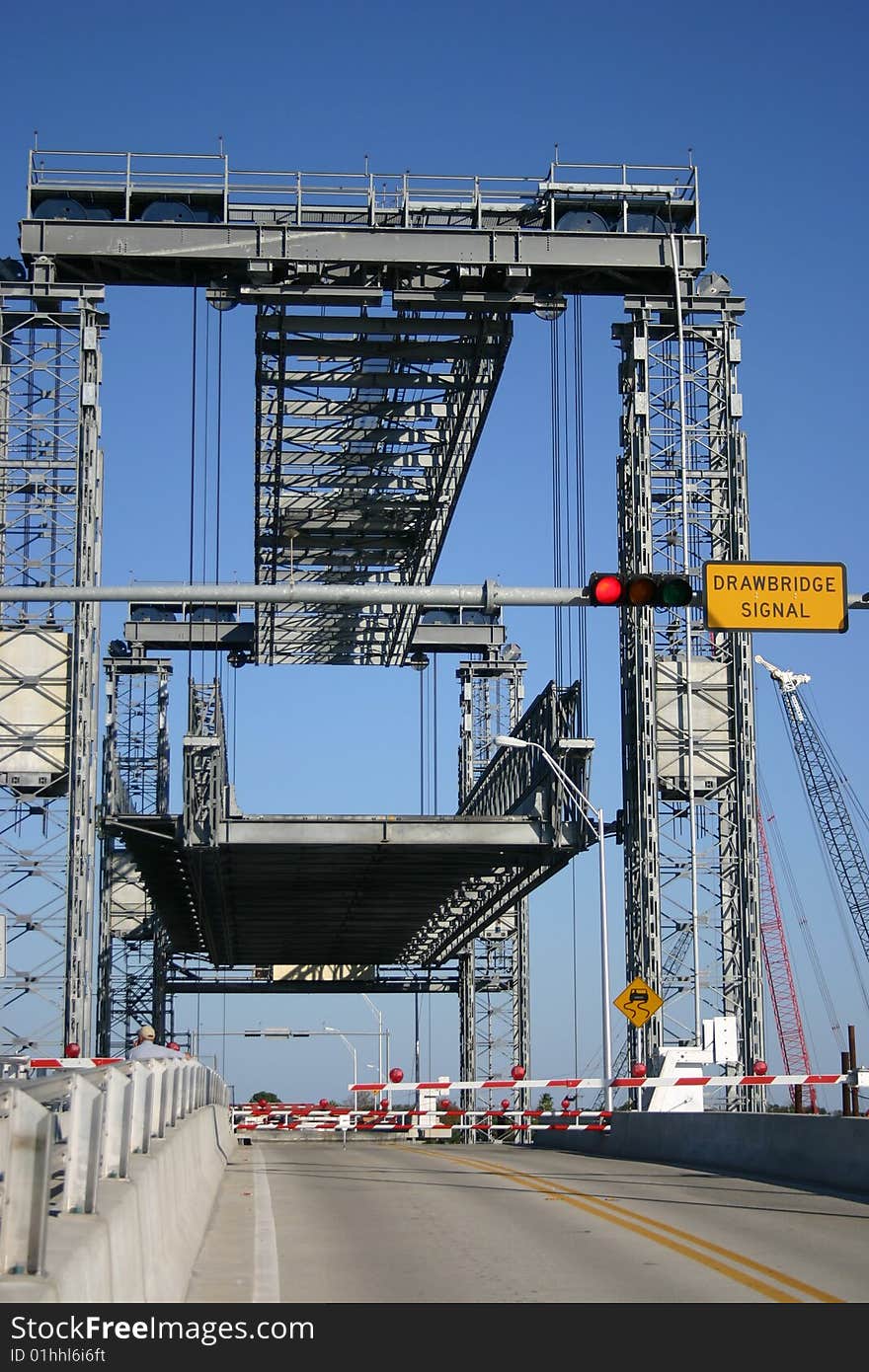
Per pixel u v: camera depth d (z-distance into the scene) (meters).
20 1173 6.58
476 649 65.69
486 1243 15.67
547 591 18.89
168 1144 13.22
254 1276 13.22
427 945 70.69
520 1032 66.50
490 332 40.03
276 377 44.72
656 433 38.31
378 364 45.19
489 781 53.28
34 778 34.78
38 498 35.53
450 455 47.41
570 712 41.38
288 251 36.28
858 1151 21.41
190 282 37.12
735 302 38.38
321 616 60.47
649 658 37.69
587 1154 34.84
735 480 37.84
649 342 38.44
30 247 35.84
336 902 56.28
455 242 36.78
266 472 49.75
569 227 37.66
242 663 62.31
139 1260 9.27
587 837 41.03
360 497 51.78
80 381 35.72
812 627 19.30
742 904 37.12
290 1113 46.22
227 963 74.69
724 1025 35.44
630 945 37.41
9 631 35.31
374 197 36.94
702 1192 21.30
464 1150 40.66
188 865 45.47
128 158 36.53
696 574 35.88
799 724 119.75
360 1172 27.47
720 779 37.81
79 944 33.88
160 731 60.41
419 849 42.97
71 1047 33.25
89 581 35.16
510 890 50.09
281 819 42.22
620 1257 14.57
